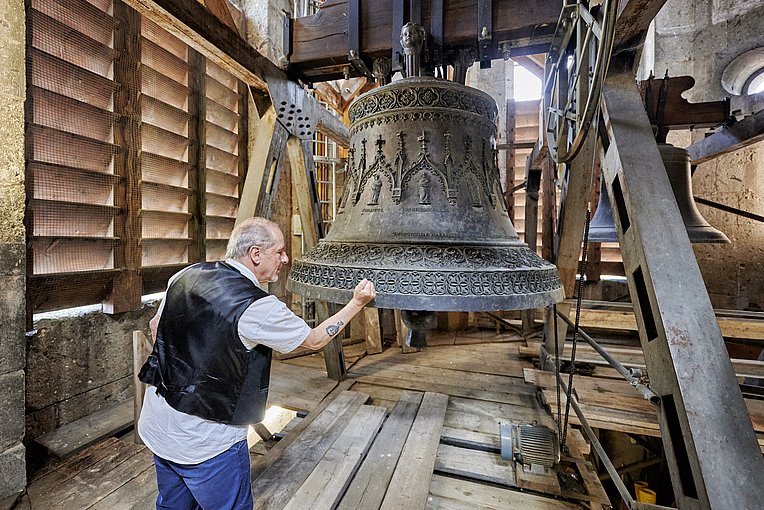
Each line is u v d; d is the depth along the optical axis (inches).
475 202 48.6
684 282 34.2
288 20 79.3
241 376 42.0
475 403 97.0
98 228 94.8
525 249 48.0
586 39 49.7
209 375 41.3
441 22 65.0
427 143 49.3
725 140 101.0
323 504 58.1
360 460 70.4
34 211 81.7
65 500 63.7
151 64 107.9
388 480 65.2
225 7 79.9
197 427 42.4
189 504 47.9
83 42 89.2
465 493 65.2
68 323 89.0
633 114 44.6
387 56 72.0
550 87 77.7
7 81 62.8
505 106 183.9
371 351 139.0
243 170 145.5
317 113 99.3
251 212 83.4
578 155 70.4
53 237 84.7
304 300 150.2
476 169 50.6
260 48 130.3
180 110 116.7
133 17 100.6
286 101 84.9
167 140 113.4
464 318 173.9
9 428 63.4
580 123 50.9
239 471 45.9
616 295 155.6
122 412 94.6
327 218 177.5
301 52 79.3
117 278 98.2
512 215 178.7
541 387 98.8
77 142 89.2
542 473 66.0
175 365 42.3
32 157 81.0
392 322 166.2
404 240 43.4
